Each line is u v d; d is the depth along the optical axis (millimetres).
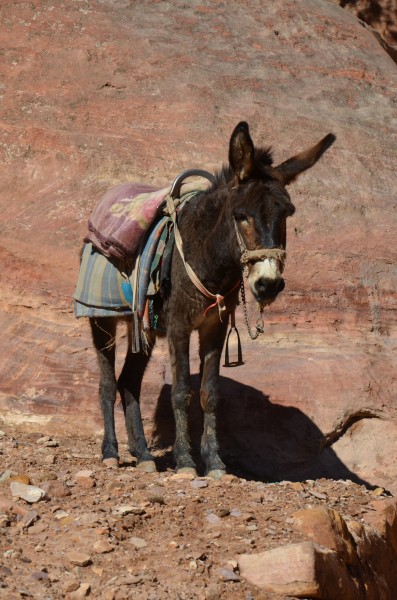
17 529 4742
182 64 10148
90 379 7191
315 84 10547
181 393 5867
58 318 7613
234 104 9789
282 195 5180
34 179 8734
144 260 5840
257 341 7602
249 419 7008
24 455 6168
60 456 6215
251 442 6938
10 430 6953
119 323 7539
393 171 9578
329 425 7059
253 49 10773
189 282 5676
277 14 11531
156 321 5957
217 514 5070
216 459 5875
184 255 5684
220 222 5441
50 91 9609
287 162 5617
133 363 6469
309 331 7750
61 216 8305
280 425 7004
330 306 7934
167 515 5031
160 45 10383
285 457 6895
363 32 11914
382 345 7898
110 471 5887
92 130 9219
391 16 16438
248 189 5242
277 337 7660
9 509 4926
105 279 6125
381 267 8344
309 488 5926
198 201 5758
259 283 5059
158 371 7262
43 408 7082
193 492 5426
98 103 9531
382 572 5297
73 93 9594
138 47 10250
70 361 7297
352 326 7914
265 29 11219
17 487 5203
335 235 8547
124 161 8812
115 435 6324
